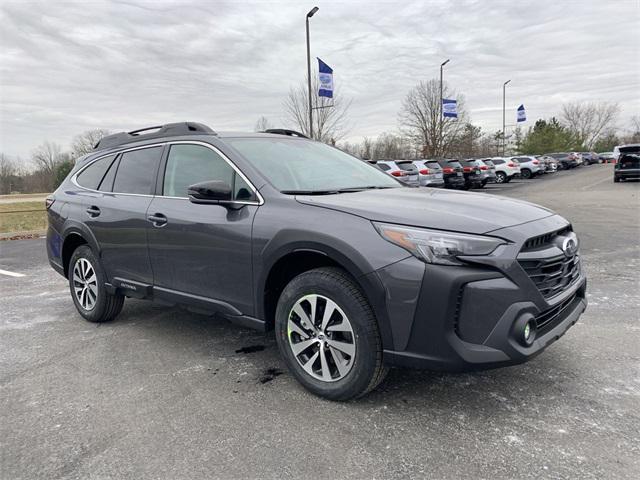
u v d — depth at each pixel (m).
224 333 4.28
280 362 3.59
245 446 2.50
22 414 2.90
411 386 3.10
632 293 5.05
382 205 2.86
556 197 17.44
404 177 19.58
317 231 2.80
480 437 2.51
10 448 2.54
